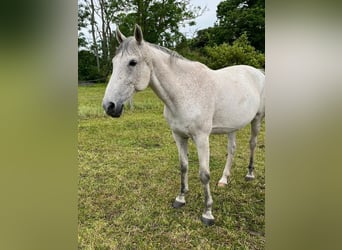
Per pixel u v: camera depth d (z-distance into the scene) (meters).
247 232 1.84
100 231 1.89
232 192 2.30
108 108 1.52
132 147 3.23
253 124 2.42
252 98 2.16
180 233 1.85
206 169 1.84
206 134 1.83
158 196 2.28
